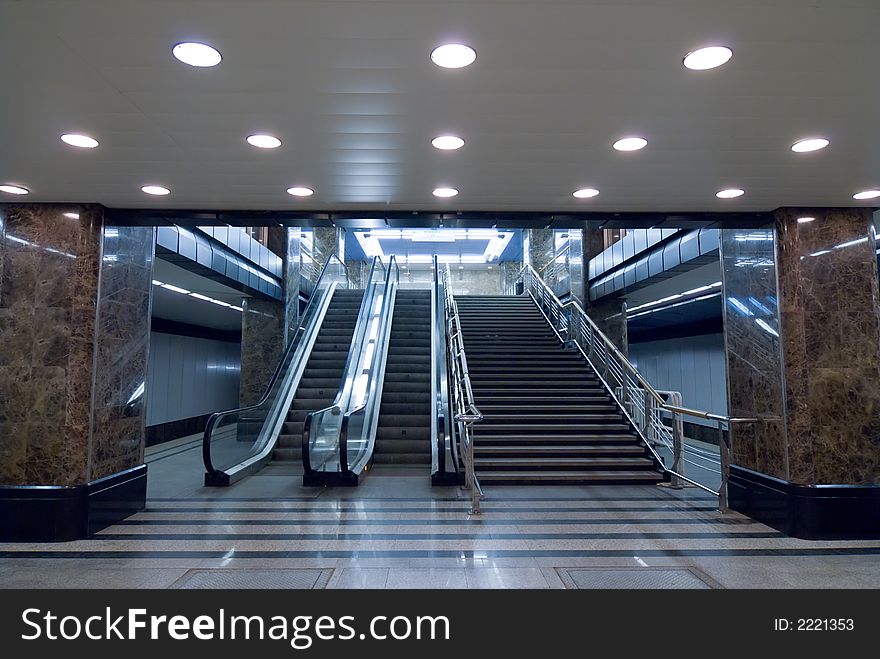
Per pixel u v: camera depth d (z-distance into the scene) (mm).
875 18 2334
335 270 15398
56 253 5027
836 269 5160
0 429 4867
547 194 4781
